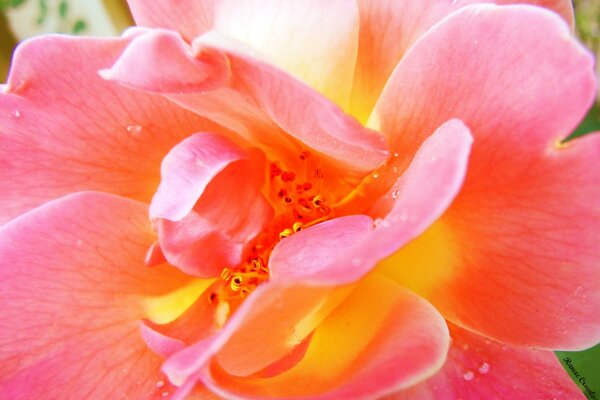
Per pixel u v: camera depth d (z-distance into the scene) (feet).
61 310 0.81
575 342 0.78
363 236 0.78
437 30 0.78
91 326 0.81
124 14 1.15
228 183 0.81
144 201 0.85
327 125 0.77
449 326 0.81
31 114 0.83
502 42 0.76
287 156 0.85
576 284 0.76
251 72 0.76
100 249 0.83
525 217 0.76
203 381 0.73
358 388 0.72
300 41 0.81
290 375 0.78
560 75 0.74
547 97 0.74
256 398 0.73
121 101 0.84
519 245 0.77
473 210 0.77
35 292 0.81
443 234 0.79
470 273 0.79
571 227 0.75
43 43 0.82
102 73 0.77
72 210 0.83
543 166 0.75
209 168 0.78
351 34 0.80
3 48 1.15
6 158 0.84
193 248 0.81
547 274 0.77
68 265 0.82
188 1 0.82
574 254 0.76
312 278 0.71
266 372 0.78
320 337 0.80
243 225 0.82
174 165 0.78
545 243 0.76
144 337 0.80
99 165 0.85
